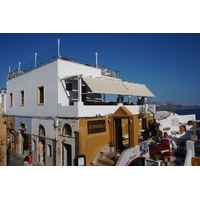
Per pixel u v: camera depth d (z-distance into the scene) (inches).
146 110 765.3
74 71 636.7
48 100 621.9
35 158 674.8
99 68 762.2
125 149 522.3
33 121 702.5
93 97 708.7
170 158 561.3
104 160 483.5
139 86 780.6
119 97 634.8
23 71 808.9
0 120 518.9
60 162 550.3
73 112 510.6
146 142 599.8
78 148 486.6
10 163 685.3
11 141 876.0
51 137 597.3
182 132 716.0
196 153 478.9
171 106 1129.4
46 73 639.8
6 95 957.2
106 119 573.0
